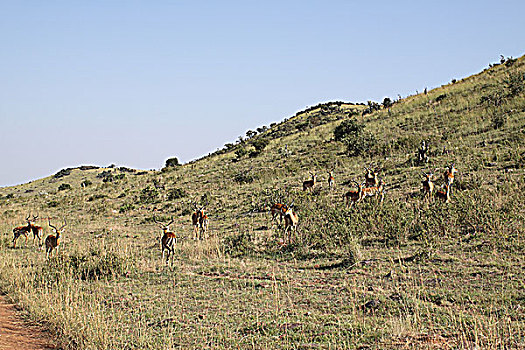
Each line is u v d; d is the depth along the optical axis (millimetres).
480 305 9242
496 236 13789
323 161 37031
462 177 22781
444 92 50562
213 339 8633
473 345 7242
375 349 7461
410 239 15398
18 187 86938
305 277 12664
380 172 28672
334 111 91250
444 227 15398
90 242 21109
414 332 8016
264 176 36656
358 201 21391
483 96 40781
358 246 14141
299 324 9047
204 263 15453
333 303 10258
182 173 52000
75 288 12875
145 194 39000
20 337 8859
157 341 8609
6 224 30391
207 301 11188
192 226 24469
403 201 20828
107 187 52531
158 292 12281
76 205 40031
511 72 46469
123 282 13562
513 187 19062
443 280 11039
